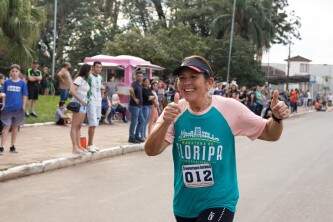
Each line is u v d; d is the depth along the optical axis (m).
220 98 4.13
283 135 21.47
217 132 4.05
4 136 11.55
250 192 9.30
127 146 14.07
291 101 40.84
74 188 9.22
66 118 18.19
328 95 68.69
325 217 7.70
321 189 9.80
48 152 12.14
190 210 4.13
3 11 19.39
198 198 4.10
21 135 15.02
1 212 7.44
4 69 21.84
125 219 7.25
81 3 53.31
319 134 22.61
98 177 10.35
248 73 46.88
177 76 4.06
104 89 20.48
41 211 7.57
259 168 12.20
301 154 15.16
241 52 46.47
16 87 11.47
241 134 4.13
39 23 21.58
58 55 52.12
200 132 4.06
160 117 4.13
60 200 8.27
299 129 25.33
